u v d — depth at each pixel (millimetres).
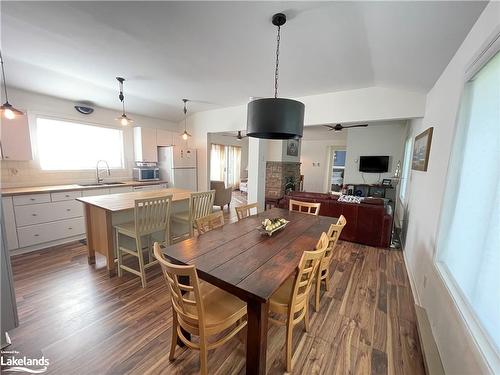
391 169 6102
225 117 4898
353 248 3555
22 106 3451
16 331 1743
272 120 1662
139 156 4895
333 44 2125
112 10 1759
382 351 1647
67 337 1701
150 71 2965
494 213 1116
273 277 1275
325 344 1703
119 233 2676
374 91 3264
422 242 2326
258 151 4340
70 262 2893
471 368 1099
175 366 1498
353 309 2107
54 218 3375
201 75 3074
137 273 2387
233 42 2191
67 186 3811
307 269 1407
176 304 1391
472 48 1503
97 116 4379
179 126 5809
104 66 2828
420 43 1792
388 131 6059
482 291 1168
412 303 2205
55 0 1648
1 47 2371
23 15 1833
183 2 1655
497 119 1172
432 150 2357
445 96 2080
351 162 6559
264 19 1818
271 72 2900
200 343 1268
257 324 1212
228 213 5797
